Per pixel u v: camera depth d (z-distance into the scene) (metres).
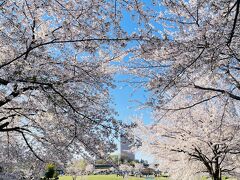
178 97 10.62
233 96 6.85
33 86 6.16
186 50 5.72
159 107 6.75
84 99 7.26
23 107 7.19
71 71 7.06
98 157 7.36
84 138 7.17
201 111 11.45
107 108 7.58
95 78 7.21
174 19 6.51
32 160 9.96
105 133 6.77
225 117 10.27
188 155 12.10
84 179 47.50
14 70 5.65
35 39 6.04
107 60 7.14
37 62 6.40
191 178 13.65
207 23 5.54
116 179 49.09
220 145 10.41
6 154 9.91
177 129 11.65
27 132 8.29
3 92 7.22
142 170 60.03
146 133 12.56
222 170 12.81
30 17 6.59
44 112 7.27
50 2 5.95
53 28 6.98
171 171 14.01
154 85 6.22
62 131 7.43
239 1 4.62
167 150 12.77
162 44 5.53
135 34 5.48
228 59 6.91
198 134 10.33
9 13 5.82
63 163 8.70
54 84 6.14
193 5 6.30
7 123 7.93
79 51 6.76
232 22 5.73
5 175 9.89
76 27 6.01
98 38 5.95
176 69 6.11
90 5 5.71
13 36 6.20
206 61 5.86
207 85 8.63
